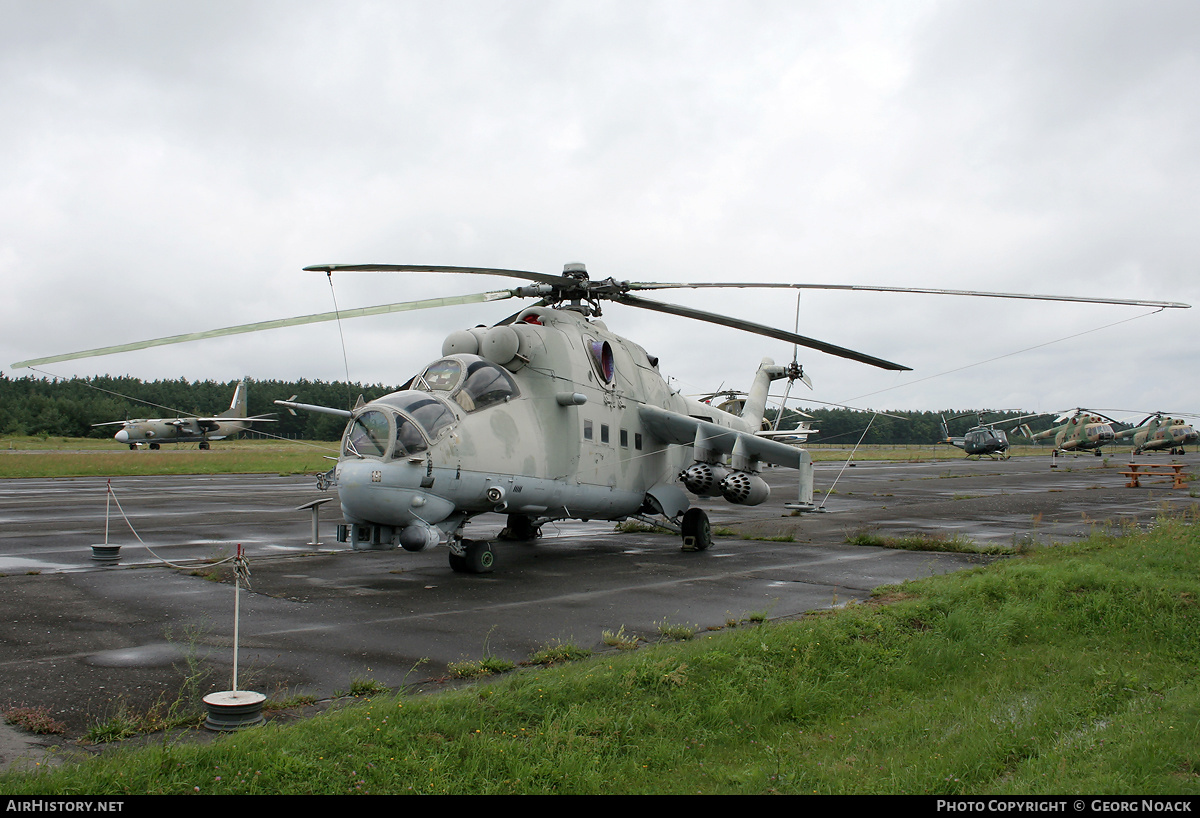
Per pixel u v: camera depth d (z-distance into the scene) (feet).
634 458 53.83
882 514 82.33
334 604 33.68
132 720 18.15
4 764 15.60
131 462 159.84
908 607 30.76
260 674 22.59
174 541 53.31
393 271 39.22
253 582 38.88
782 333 47.21
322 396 296.51
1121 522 65.72
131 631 27.71
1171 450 260.42
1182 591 34.63
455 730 17.29
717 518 80.64
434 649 26.20
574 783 15.52
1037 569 38.27
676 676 21.15
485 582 40.47
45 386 355.97
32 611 30.71
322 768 14.89
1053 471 168.04
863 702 22.30
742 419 71.31
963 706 21.65
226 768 14.57
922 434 334.65
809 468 52.49
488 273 42.63
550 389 46.44
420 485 38.19
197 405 363.15
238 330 38.47
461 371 42.57
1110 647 28.96
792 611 33.63
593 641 27.91
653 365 59.93
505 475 42.39
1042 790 15.74
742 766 17.38
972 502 95.14
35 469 131.44
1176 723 19.94
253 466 159.43
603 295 50.16
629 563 48.16
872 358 48.01
